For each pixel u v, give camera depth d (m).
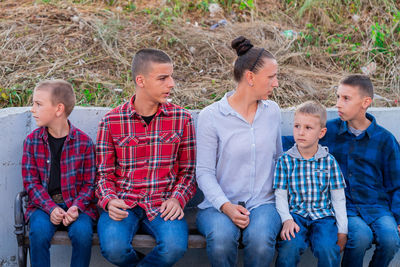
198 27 4.06
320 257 2.41
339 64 3.90
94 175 2.65
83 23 3.85
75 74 3.44
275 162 2.71
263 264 2.39
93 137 2.88
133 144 2.58
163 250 2.36
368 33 4.19
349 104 2.68
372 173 2.74
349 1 4.48
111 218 2.44
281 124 3.00
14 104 3.23
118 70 3.54
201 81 3.55
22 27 3.76
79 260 2.46
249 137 2.58
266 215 2.48
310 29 4.21
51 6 4.01
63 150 2.58
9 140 2.71
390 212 2.66
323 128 2.59
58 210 2.47
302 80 3.63
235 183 2.62
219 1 4.39
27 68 3.45
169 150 2.61
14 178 2.77
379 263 2.53
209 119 2.61
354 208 2.68
